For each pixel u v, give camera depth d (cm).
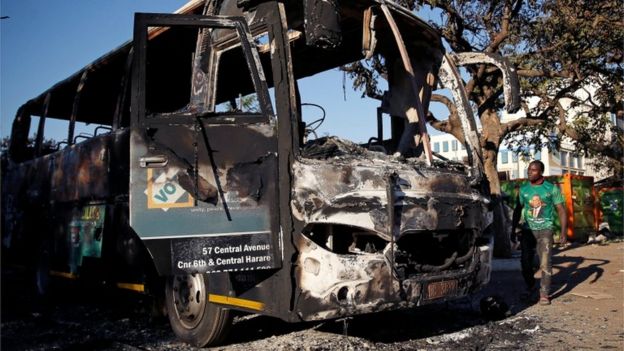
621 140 1495
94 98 884
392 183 498
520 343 562
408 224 507
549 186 770
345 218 475
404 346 549
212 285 545
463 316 693
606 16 1242
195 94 564
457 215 550
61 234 829
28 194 976
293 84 494
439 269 545
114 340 609
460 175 579
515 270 1114
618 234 1942
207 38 561
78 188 765
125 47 716
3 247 1084
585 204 1822
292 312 467
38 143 976
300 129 564
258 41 532
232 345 569
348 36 679
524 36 1285
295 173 477
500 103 1446
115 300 881
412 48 680
